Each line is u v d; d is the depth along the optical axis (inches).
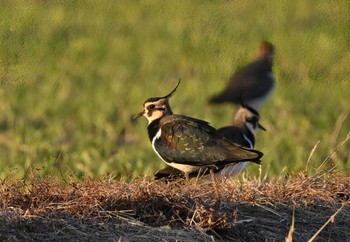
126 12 979.3
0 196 367.9
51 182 389.1
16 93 709.3
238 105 501.7
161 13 987.3
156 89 725.3
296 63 809.5
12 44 861.2
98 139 583.5
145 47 884.0
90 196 364.5
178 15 978.1
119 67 814.5
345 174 460.8
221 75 777.6
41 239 340.8
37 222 347.9
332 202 387.5
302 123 615.8
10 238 337.1
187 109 659.4
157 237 345.7
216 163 404.5
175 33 924.0
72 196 368.8
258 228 364.8
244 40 895.7
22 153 543.5
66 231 345.7
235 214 363.9
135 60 841.5
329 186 397.1
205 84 740.0
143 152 542.3
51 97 697.0
